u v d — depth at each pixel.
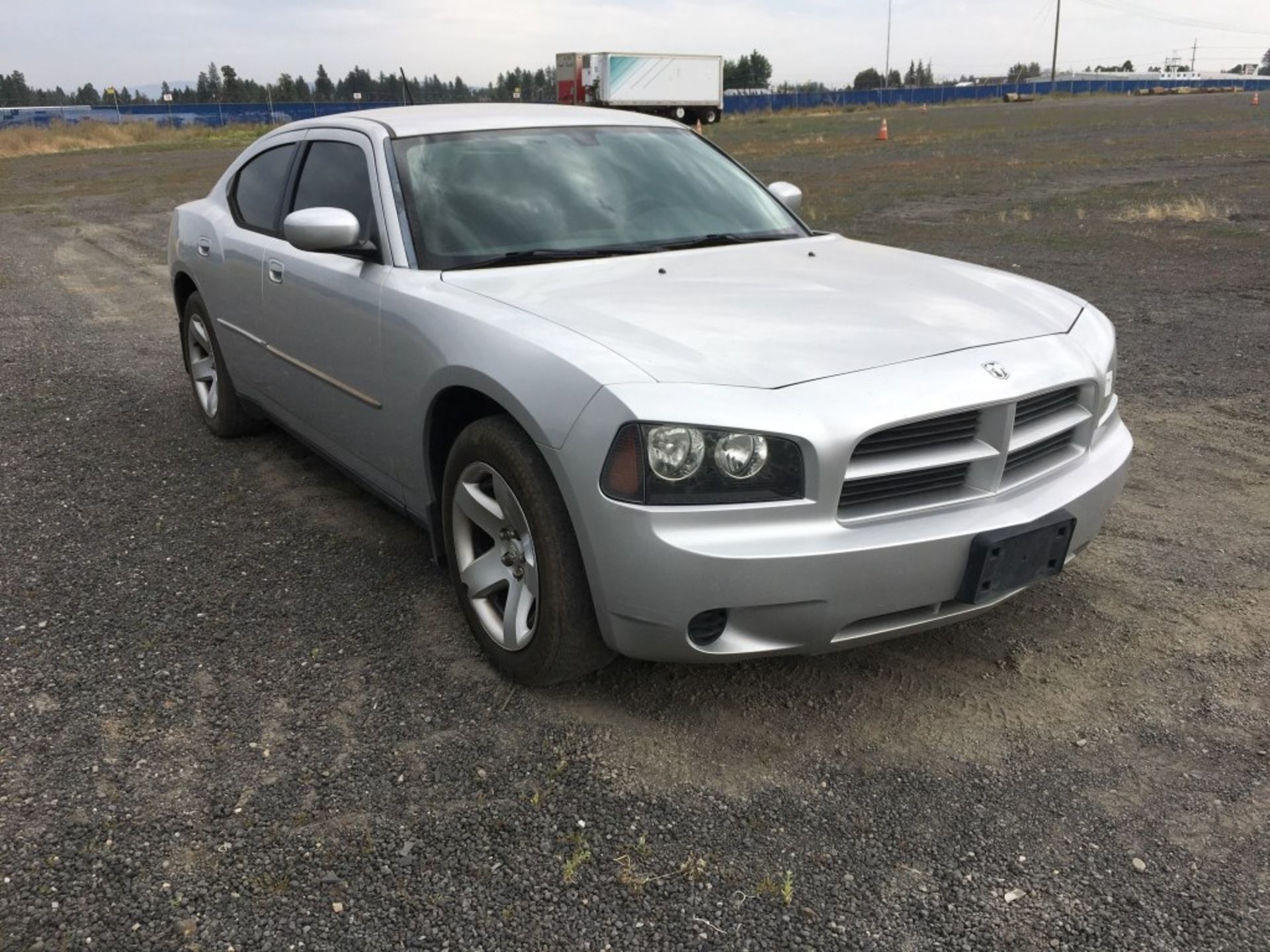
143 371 6.73
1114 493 3.01
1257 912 2.14
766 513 2.40
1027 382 2.69
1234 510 4.15
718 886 2.23
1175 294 8.38
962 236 11.80
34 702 2.92
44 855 2.33
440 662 3.12
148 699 2.94
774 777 2.59
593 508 2.46
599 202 3.71
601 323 2.76
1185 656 3.11
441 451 3.23
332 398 3.78
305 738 2.76
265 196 4.50
